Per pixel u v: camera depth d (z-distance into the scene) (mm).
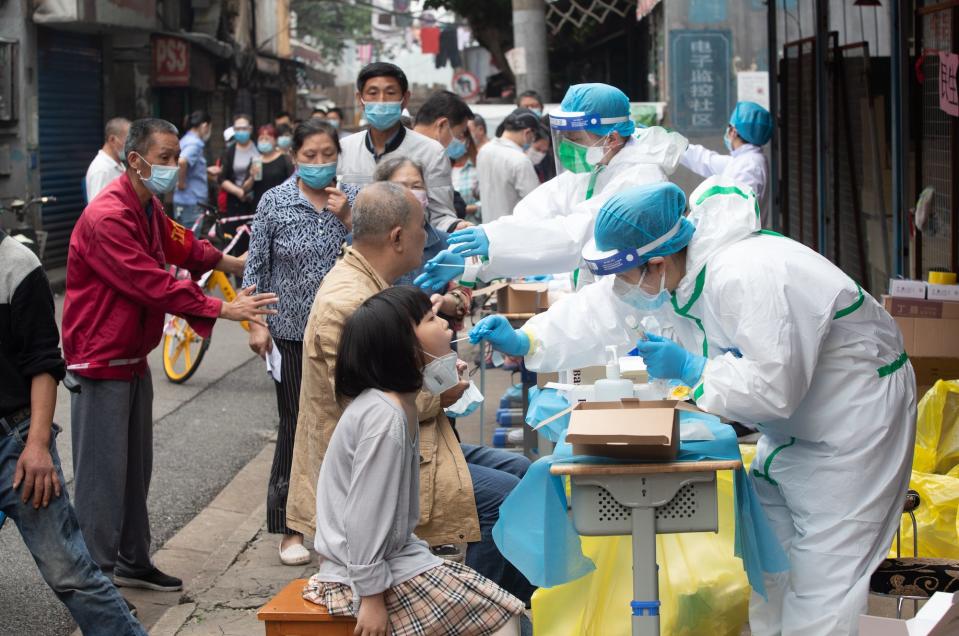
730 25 13062
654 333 4273
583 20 17219
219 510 6672
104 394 4941
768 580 4090
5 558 5895
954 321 5680
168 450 7949
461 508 4145
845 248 8633
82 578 4004
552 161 11875
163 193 4984
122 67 20047
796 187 10156
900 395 3820
